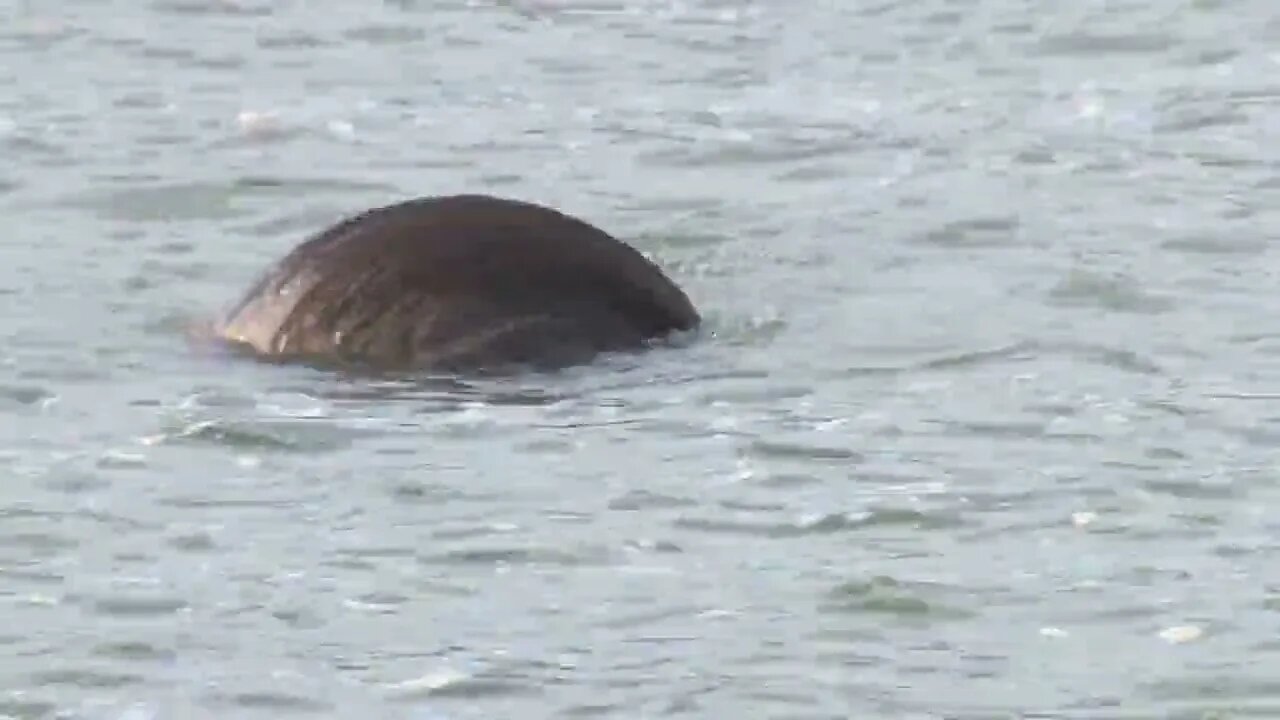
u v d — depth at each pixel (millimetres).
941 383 65875
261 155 90375
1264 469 60000
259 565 55438
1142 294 72875
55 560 55781
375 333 68062
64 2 111312
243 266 77938
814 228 80750
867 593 53844
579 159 90000
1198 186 84000
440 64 102938
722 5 110375
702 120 94125
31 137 91875
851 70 100688
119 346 69312
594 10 110250
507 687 50125
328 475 60156
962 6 108375
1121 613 52969
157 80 100375
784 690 49906
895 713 49062
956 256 77438
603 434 62594
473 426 63219
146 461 61031
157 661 51250
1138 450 61094
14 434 62844
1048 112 94000
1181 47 102312
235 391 65562
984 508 57969
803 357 68000
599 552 55938
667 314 69750
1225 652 51250
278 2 111938
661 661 51062
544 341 67812
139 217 83188
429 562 55500
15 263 77562
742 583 54406
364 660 51219
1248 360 67375
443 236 69312
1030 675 50469
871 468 60219
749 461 60750
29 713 49219
